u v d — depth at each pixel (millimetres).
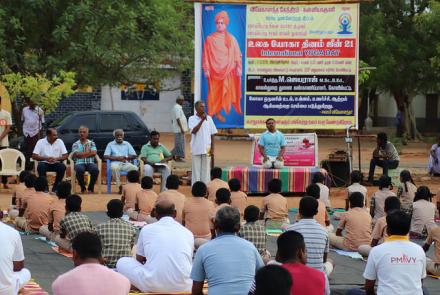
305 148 20156
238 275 7168
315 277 6766
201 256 7285
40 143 18625
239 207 13898
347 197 15062
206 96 19781
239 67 19766
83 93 41719
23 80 20781
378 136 20844
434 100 49594
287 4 19656
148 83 27906
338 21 19688
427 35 37500
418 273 7801
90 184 19219
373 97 50625
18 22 22391
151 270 8820
